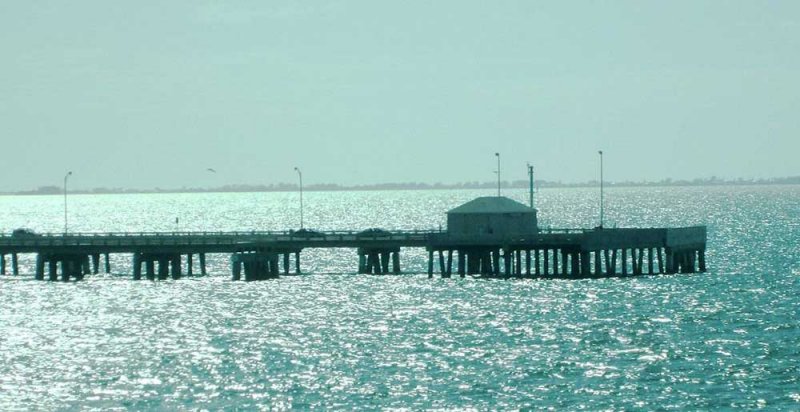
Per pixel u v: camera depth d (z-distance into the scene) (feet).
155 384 622.54
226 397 592.60
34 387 617.62
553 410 563.07
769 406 566.77
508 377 629.10
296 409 567.59
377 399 584.81
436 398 585.63
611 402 577.43
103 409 571.69
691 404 572.10
